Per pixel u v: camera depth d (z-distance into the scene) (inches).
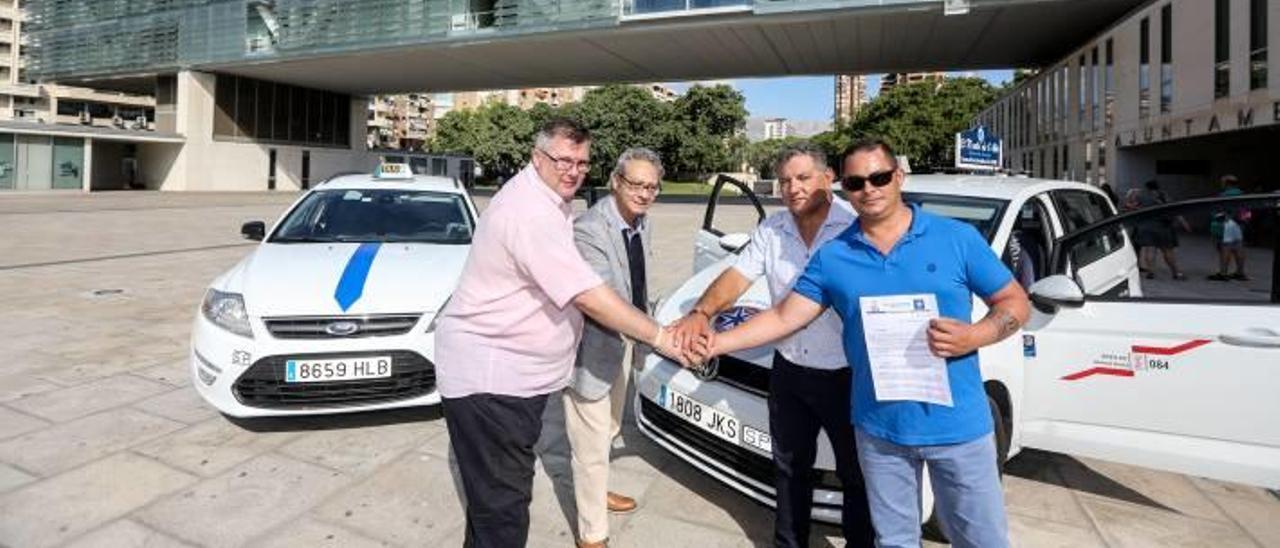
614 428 120.7
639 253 114.8
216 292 160.7
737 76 1428.4
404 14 1183.6
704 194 2134.6
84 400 177.3
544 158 84.3
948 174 193.9
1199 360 116.7
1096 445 126.0
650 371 138.3
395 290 158.2
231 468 140.9
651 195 109.3
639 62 1288.1
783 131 7273.6
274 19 1311.5
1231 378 114.4
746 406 119.4
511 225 82.4
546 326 86.8
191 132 1435.8
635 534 121.7
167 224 689.6
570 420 112.5
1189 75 725.9
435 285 162.2
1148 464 122.0
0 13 3164.4
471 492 89.4
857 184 79.1
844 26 993.5
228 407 149.7
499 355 86.0
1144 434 122.1
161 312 285.3
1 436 154.0
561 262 82.1
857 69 1325.0
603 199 115.9
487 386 85.8
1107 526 125.6
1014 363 125.8
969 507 81.7
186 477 136.7
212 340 151.3
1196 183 879.7
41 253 459.8
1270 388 111.7
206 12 1382.9
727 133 2792.8
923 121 2116.1
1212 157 872.3
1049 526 125.4
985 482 81.4
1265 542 120.6
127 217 761.6
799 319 88.0
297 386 148.6
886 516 86.2
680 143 2657.5
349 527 120.9
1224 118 668.1
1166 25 772.6
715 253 197.2
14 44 3218.5
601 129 2554.1
